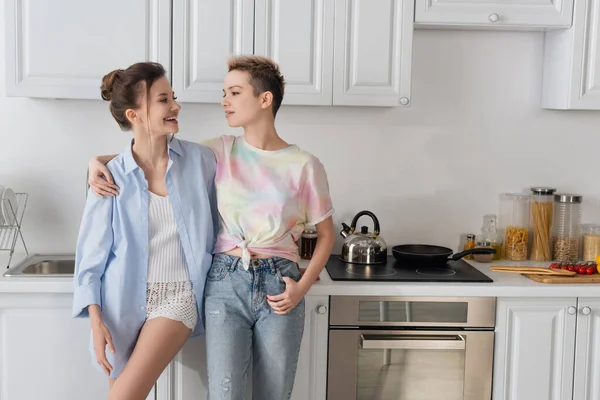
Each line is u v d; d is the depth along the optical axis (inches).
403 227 130.5
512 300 111.7
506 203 129.9
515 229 128.3
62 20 112.0
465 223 131.2
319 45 115.3
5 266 118.7
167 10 112.9
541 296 111.3
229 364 96.3
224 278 98.1
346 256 121.7
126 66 113.2
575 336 113.1
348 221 130.0
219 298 97.6
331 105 119.3
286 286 97.9
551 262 127.1
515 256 128.2
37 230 127.7
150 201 99.0
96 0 112.0
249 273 97.6
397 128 128.7
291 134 127.7
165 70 105.0
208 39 113.9
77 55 112.6
